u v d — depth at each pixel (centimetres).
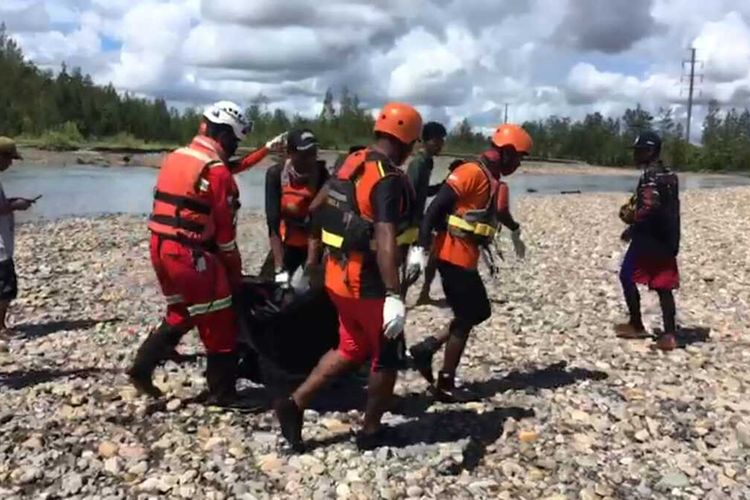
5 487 532
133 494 528
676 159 11256
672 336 886
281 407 583
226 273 641
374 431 595
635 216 886
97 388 706
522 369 809
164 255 620
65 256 1575
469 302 668
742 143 11275
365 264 553
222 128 630
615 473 580
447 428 642
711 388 760
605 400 718
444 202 652
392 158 558
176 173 620
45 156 7000
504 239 1895
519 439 628
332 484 544
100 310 1059
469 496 537
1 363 788
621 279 929
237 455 582
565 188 5472
